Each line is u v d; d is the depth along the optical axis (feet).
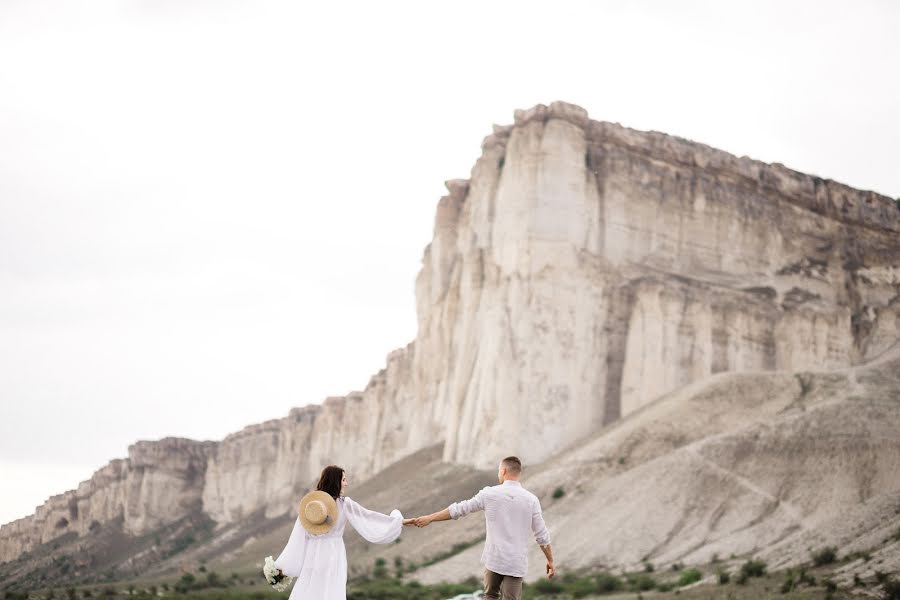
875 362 331.77
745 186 415.64
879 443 244.22
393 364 545.44
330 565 40.09
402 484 371.15
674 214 390.42
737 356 368.89
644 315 358.64
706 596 162.50
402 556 281.95
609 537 236.84
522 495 42.75
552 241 359.66
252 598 250.98
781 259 408.87
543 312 350.84
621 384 353.51
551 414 341.00
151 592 302.66
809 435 254.06
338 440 643.86
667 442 294.87
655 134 403.13
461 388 376.68
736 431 266.57
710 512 234.99
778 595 151.02
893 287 430.61
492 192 398.83
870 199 453.17
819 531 193.36
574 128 377.71
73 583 589.73
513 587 42.29
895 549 154.81
